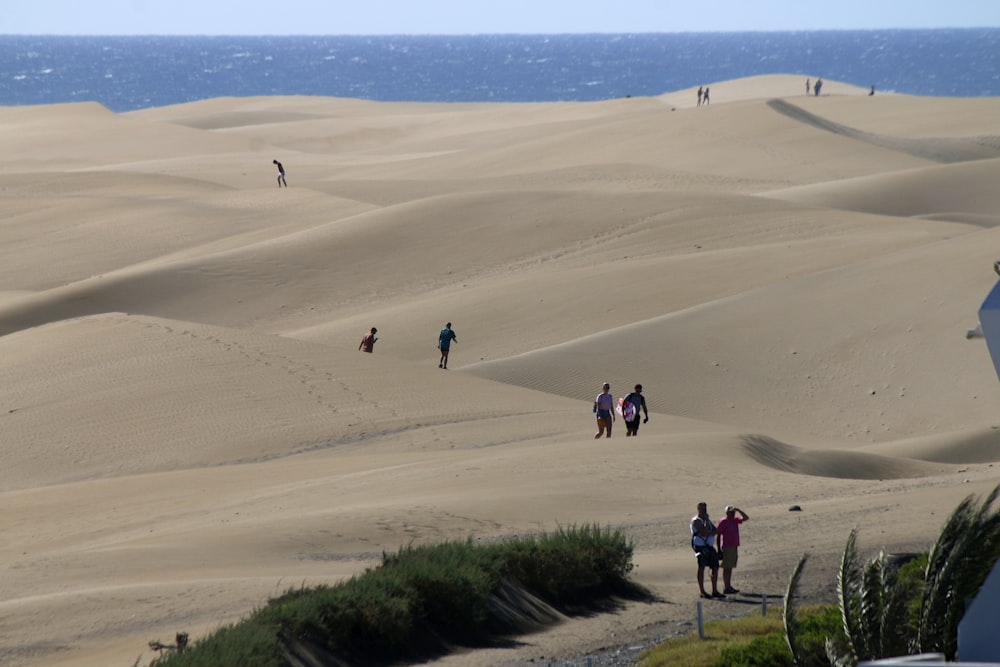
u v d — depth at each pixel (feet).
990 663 45.21
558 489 145.28
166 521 144.15
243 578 108.27
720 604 101.19
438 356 271.28
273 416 203.72
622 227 363.76
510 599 100.63
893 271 259.60
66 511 154.40
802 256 303.68
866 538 114.52
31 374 229.45
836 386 221.66
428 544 109.60
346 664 85.46
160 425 201.05
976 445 186.39
